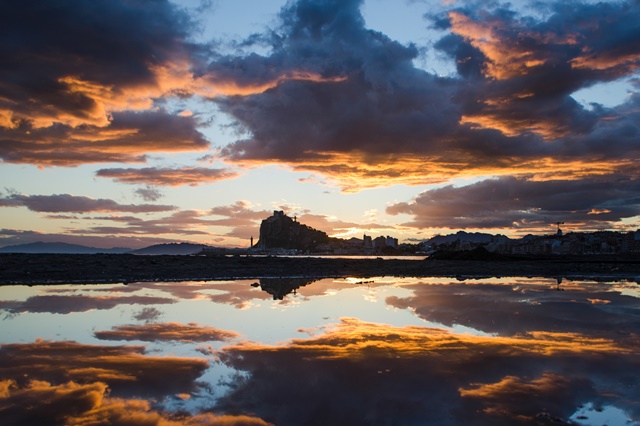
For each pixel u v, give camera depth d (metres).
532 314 16.86
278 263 45.50
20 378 8.64
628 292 25.72
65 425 6.46
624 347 11.52
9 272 29.20
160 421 6.65
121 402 7.43
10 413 6.89
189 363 9.77
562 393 8.01
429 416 6.97
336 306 18.62
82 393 7.83
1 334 12.66
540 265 54.53
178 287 26.20
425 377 8.91
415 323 14.89
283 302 19.77
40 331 13.10
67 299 20.11
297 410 7.17
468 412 7.12
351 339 12.31
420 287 28.11
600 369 9.49
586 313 17.20
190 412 7.02
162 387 8.20
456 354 10.71
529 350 11.15
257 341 12.02
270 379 8.72
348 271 41.88
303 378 8.80
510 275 40.88
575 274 42.47
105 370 9.20
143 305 18.45
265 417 6.86
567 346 11.62
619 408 7.32
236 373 9.08
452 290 26.11
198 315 16.08
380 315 16.45
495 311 17.56
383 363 9.88
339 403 7.47
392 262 56.28
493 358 10.34
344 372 9.20
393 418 6.88
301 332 13.26
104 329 13.46
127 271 33.25
